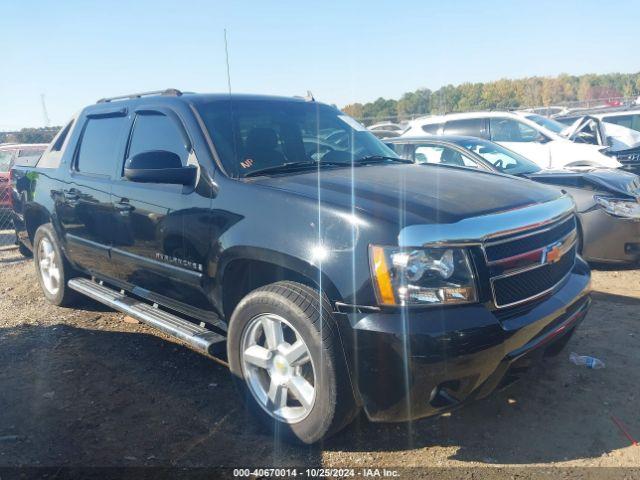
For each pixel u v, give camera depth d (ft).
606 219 20.22
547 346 10.06
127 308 13.92
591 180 20.85
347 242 9.18
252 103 13.71
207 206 11.31
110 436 10.58
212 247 11.15
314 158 13.12
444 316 8.73
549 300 10.16
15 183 19.85
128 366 13.61
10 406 11.74
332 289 9.22
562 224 11.02
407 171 12.26
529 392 11.88
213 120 12.57
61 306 18.12
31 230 19.45
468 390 9.16
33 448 10.21
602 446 9.94
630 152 40.81
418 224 8.93
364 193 9.98
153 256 12.96
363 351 8.93
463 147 23.22
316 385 9.45
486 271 9.07
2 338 15.53
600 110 65.36
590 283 11.61
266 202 10.36
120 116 14.89
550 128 38.63
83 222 15.42
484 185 11.15
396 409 9.00
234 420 11.10
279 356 10.19
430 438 10.32
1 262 25.52
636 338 14.42
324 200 9.77
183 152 12.50
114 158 14.51
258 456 9.91
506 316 9.36
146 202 12.84
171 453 10.03
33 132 44.78
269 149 12.51
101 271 15.42
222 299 11.32
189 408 11.59
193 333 11.85
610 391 11.81
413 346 8.57
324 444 10.20
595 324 15.47
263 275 11.35
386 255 8.82
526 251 9.75
